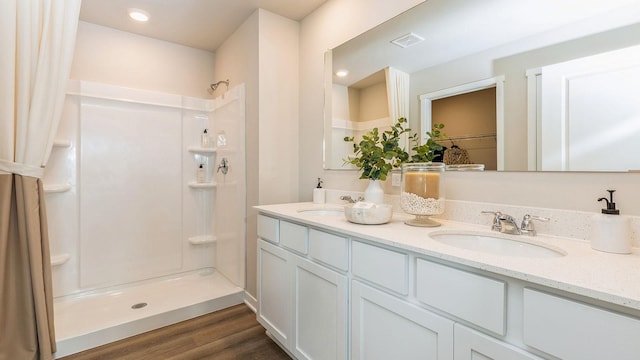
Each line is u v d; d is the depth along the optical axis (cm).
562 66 107
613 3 97
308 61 236
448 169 143
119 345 184
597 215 93
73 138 240
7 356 152
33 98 157
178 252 287
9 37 148
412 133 158
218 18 244
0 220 150
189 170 296
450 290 87
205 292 246
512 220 114
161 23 252
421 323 95
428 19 151
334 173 211
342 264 127
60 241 234
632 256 85
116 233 257
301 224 153
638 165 93
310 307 146
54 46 162
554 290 67
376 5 178
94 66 253
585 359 62
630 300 56
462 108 137
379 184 166
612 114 97
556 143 109
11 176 154
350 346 124
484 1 130
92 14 237
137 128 267
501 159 124
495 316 77
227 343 187
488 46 128
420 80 154
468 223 134
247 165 244
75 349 177
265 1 218
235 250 259
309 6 224
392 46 168
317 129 227
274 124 234
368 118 183
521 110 118
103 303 227
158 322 207
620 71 95
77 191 241
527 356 71
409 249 97
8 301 153
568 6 106
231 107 262
